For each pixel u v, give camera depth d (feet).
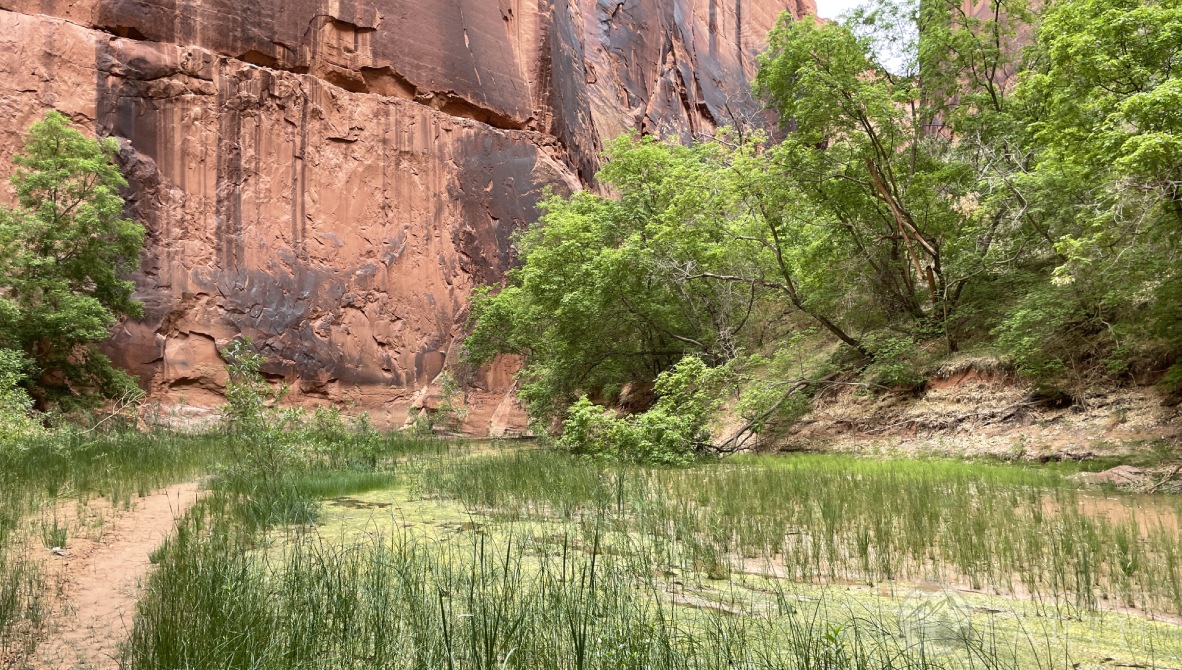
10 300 65.51
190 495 35.42
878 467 43.04
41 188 70.18
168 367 84.84
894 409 57.47
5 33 81.15
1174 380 41.47
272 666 12.48
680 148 84.17
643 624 13.85
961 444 50.55
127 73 86.63
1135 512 27.63
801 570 20.12
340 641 14.03
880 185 58.08
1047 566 20.24
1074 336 49.32
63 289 67.97
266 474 37.09
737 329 76.18
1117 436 42.88
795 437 61.05
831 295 67.00
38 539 24.18
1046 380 48.80
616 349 80.94
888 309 66.33
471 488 35.78
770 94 61.21
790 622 15.02
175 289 86.53
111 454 45.91
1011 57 63.00
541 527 26.89
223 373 87.81
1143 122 35.14
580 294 73.61
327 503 32.94
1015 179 52.29
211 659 12.50
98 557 22.33
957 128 64.03
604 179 80.53
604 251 71.10
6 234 65.16
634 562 21.12
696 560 21.33
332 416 60.95
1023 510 28.27
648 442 49.78
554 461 47.75
